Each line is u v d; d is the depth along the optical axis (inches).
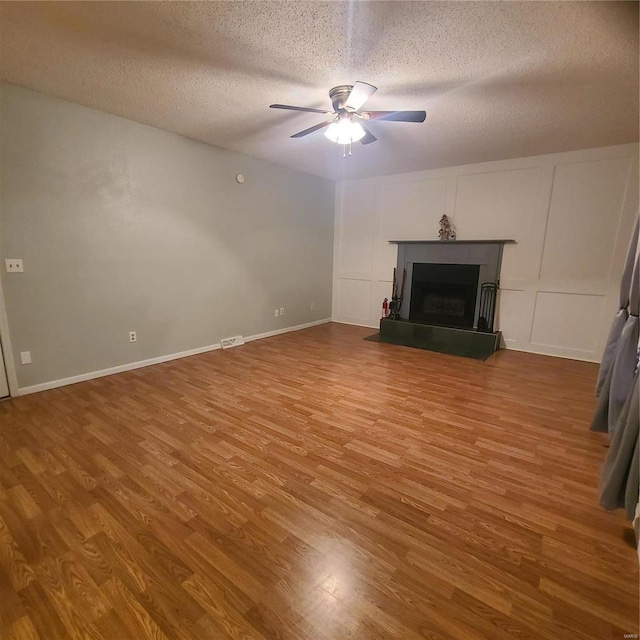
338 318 248.4
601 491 66.0
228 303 179.0
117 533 60.9
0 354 110.8
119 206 132.3
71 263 122.5
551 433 96.0
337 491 72.3
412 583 52.3
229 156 167.5
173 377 135.6
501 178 174.4
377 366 150.8
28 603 48.7
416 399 117.0
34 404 110.0
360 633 45.4
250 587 51.4
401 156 169.2
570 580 52.8
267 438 92.0
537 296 172.1
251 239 185.0
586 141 142.2
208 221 163.5
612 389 86.6
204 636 44.8
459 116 118.1
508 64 86.0
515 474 78.4
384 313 214.1
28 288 113.9
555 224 163.9
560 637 44.9
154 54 85.7
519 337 179.0
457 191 187.8
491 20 69.9
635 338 83.7
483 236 183.3
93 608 48.2
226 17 71.2
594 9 66.1
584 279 160.6
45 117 111.0
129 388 123.8
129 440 90.3
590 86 96.0
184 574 53.3
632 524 63.2
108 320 134.8
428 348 179.2
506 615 47.8
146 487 72.7
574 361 161.5
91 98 112.3
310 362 155.9
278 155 174.1
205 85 101.3
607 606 48.9
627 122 121.0
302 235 215.3
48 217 115.3
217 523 63.5
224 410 107.7
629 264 94.0
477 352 172.4
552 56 82.2
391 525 63.5
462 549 58.4
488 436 94.2
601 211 153.5
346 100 96.9
